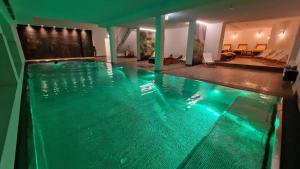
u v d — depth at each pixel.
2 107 2.13
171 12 5.68
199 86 4.77
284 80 5.01
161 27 6.37
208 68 7.63
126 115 2.97
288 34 8.27
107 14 7.14
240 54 12.62
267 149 1.88
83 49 13.68
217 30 8.63
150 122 2.70
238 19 7.33
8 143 1.57
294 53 6.06
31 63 9.80
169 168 1.71
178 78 5.72
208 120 2.75
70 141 2.19
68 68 8.15
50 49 12.09
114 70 7.63
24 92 4.20
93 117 2.89
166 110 3.17
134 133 2.38
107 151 1.99
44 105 3.42
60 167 1.74
